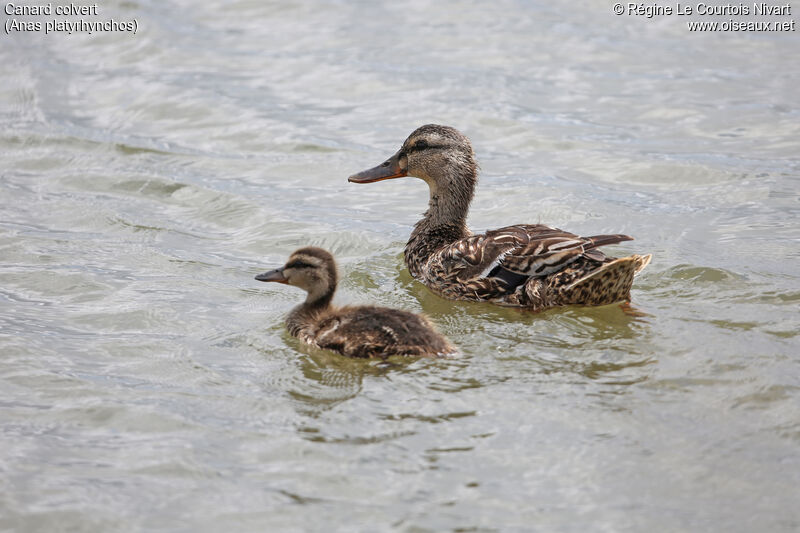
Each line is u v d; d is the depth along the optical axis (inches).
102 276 522.9
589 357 406.0
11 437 351.6
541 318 458.6
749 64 943.7
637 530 289.7
